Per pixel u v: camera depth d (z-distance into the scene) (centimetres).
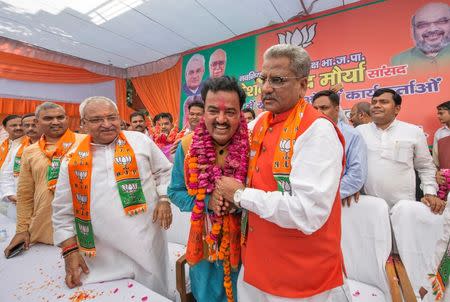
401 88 348
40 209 179
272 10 400
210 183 110
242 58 484
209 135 115
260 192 90
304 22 418
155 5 392
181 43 521
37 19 432
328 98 193
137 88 652
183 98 570
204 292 125
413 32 339
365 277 154
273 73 94
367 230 157
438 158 275
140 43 521
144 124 401
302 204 82
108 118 140
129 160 146
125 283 139
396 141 206
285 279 94
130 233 143
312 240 92
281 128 100
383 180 208
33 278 144
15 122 325
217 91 104
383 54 358
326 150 86
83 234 141
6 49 504
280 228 94
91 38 500
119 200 142
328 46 398
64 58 575
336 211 98
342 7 385
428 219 153
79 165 139
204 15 416
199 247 117
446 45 320
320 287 93
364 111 292
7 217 255
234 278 120
